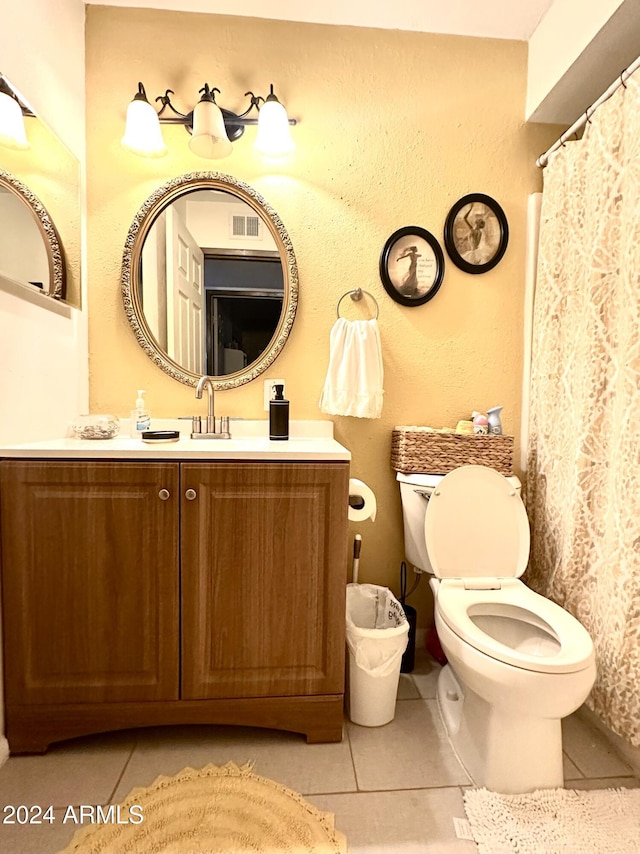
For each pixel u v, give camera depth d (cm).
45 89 136
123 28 159
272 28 163
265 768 117
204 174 162
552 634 125
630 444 120
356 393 162
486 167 173
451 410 176
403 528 175
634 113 122
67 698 120
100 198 161
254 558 122
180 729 131
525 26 166
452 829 100
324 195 168
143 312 164
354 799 108
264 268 167
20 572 117
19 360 127
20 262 127
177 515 119
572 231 149
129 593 120
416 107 170
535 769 109
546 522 160
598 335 134
